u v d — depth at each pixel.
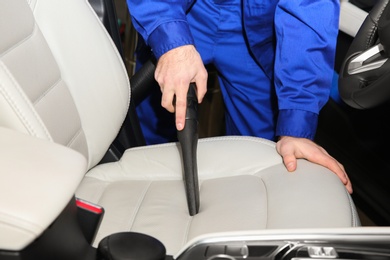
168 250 0.93
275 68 1.21
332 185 1.02
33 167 0.64
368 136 1.43
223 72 1.52
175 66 1.11
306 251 0.66
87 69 1.06
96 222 0.75
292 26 1.19
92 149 1.09
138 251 0.66
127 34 2.08
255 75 1.49
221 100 1.87
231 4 1.36
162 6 1.16
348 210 0.96
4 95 0.83
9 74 0.84
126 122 1.23
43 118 0.94
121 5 2.41
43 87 0.95
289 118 1.17
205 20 1.40
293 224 0.92
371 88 1.02
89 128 1.08
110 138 1.13
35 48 0.95
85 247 0.72
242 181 1.06
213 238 0.69
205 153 1.13
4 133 0.70
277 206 0.97
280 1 1.20
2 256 0.60
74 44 1.04
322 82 1.20
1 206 0.59
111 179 1.13
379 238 0.67
